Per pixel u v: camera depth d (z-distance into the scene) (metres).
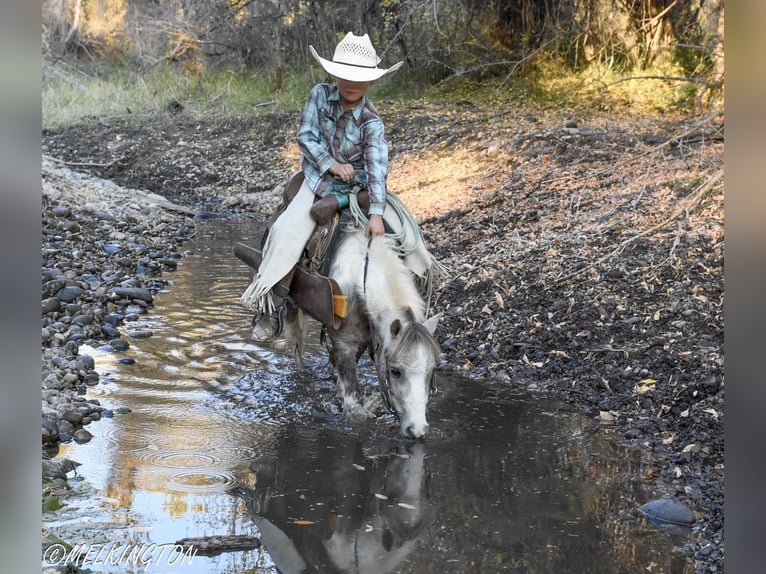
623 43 14.67
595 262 7.91
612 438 5.35
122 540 4.03
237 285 9.25
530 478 4.78
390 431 5.45
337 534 4.16
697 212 8.55
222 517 4.29
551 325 7.05
